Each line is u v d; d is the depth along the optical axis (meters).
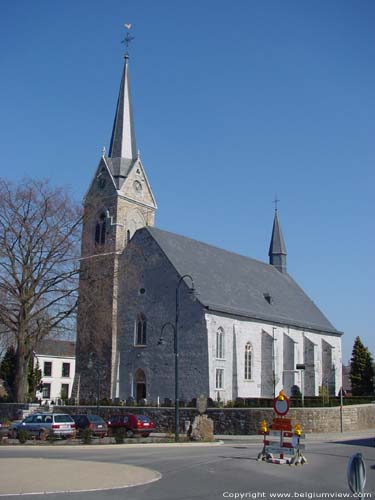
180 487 16.77
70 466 20.62
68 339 49.31
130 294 57.31
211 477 18.97
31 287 46.59
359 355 86.06
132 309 56.81
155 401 53.19
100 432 38.06
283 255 84.50
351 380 86.06
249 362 58.09
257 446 33.00
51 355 88.50
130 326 56.59
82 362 58.59
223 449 30.50
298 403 47.78
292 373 63.09
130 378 55.41
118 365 56.44
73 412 49.34
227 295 59.16
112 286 52.75
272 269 81.69
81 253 51.34
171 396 52.34
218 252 68.62
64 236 48.25
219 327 53.94
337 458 26.36
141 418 39.47
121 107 67.69
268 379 59.34
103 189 63.53
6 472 18.72
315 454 28.25
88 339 51.38
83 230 57.00
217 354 53.31
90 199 53.06
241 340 56.97
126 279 57.56
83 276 50.72
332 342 76.12
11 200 46.84
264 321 61.34
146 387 54.12
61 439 34.81
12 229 46.28
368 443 35.72
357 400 57.16
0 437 32.28
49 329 47.03
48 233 47.28
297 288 82.56
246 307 60.12
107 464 21.56
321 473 20.66
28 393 61.88
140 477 18.34
